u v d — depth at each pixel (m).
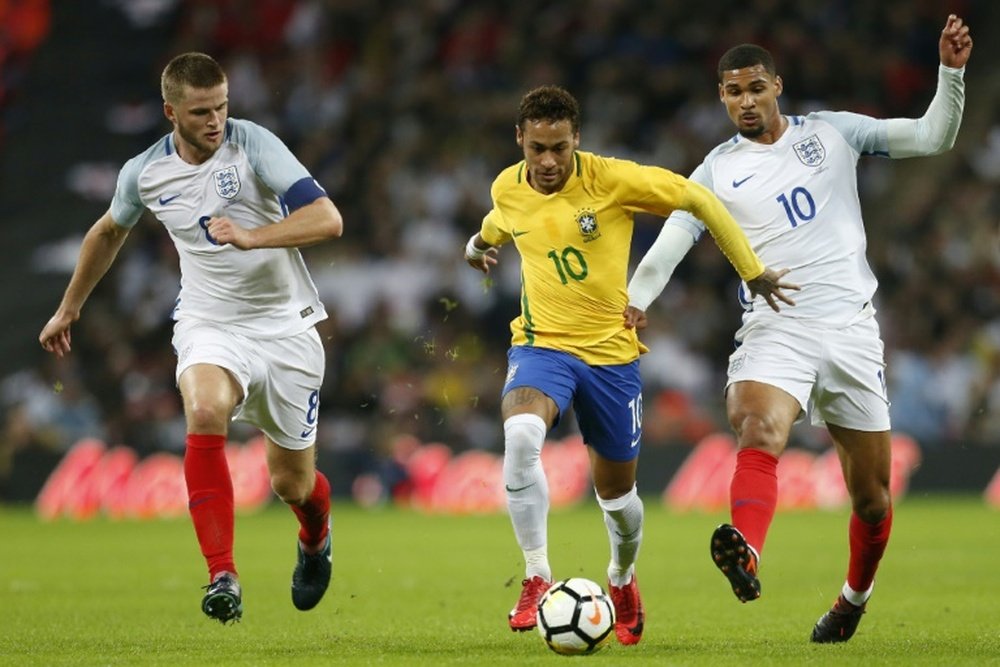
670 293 78.69
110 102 96.25
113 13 99.19
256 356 26.36
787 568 42.22
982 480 70.50
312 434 27.80
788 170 25.91
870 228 85.06
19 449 70.94
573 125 23.91
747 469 23.94
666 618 29.91
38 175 93.69
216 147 25.39
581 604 22.77
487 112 86.31
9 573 40.97
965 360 73.38
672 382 74.94
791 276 25.55
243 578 39.31
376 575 40.38
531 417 23.94
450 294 77.12
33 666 21.81
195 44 92.12
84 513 68.75
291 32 90.94
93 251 27.31
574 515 64.06
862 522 25.41
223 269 26.22
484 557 46.03
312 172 85.62
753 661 21.80
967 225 80.06
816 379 25.34
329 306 78.31
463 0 91.25
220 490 24.25
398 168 84.00
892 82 86.31
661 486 70.75
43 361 83.00
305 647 24.42
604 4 89.25
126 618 29.78
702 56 88.19
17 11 97.88
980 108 87.00
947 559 44.22
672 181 24.39
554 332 24.91
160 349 78.19
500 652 23.33
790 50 86.44
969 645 24.33
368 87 88.50
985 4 91.25
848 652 23.22
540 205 24.70
